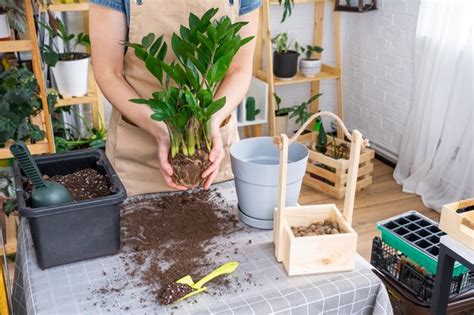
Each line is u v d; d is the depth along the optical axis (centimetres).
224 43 112
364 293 109
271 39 361
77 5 261
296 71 362
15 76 230
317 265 111
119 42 134
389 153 372
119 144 146
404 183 332
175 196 145
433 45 303
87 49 301
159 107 115
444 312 149
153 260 116
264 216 127
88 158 132
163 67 112
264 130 395
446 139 303
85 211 109
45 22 280
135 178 147
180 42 113
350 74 401
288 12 377
